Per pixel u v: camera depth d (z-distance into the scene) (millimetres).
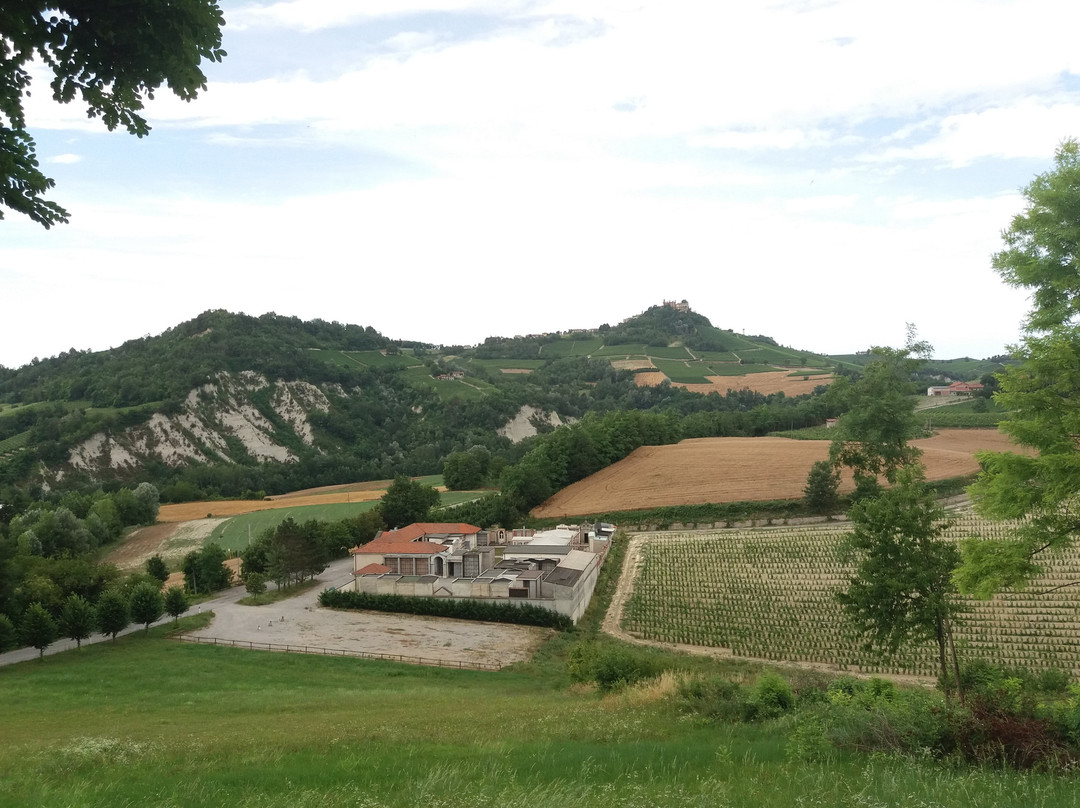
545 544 88000
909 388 94750
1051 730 15328
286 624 69000
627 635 64125
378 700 38812
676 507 106750
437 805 10141
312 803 10875
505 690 45312
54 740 24609
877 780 11984
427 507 119312
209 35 10062
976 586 22109
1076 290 21984
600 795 10797
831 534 87938
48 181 10039
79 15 9477
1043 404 21703
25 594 65375
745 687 29594
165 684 47125
